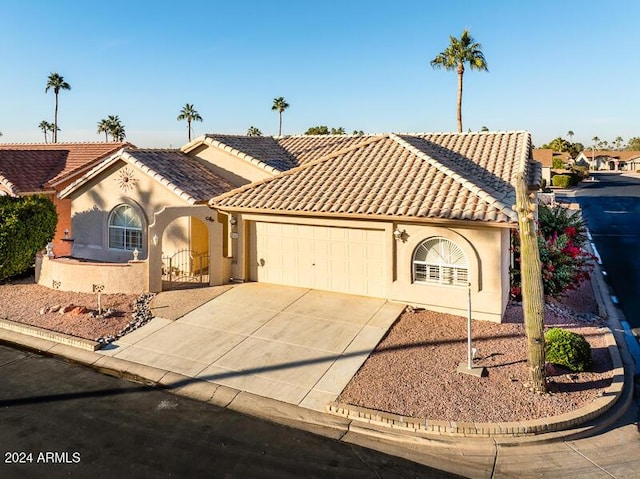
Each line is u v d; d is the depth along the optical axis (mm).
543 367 9617
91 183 20984
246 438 8578
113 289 16656
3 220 17953
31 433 8633
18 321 13875
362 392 9930
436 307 14578
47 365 11555
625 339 13344
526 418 8766
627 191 61562
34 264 19688
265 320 14078
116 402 9828
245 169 21719
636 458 7988
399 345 12219
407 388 10008
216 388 10383
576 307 15789
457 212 13656
